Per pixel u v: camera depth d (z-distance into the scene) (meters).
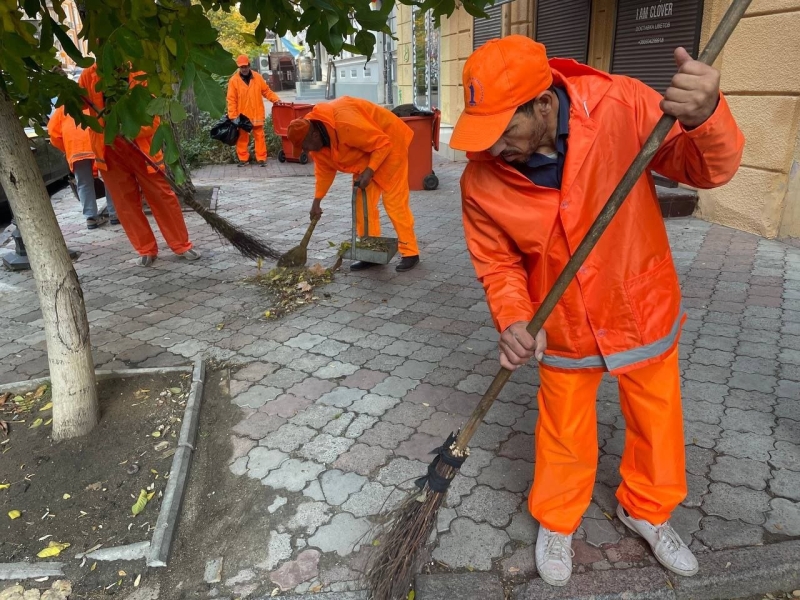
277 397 3.57
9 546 2.55
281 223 7.54
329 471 2.91
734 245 5.68
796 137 5.52
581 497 2.27
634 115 1.86
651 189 1.96
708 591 2.22
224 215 8.02
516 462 2.91
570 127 1.83
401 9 15.09
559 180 1.91
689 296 4.60
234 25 15.72
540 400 2.24
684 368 3.62
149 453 3.07
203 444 3.18
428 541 2.46
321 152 5.08
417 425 3.24
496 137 1.74
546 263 1.99
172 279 5.63
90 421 3.22
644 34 7.02
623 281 1.95
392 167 5.21
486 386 3.60
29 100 3.18
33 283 5.66
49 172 9.30
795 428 3.03
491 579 2.28
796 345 3.82
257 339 4.32
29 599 2.32
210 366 3.96
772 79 5.54
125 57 2.17
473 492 2.72
